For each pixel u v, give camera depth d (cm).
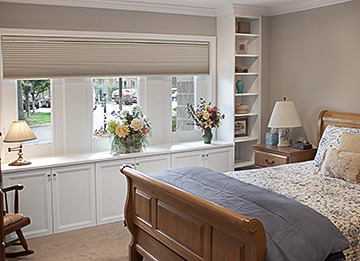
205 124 502
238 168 550
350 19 436
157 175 346
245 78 551
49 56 431
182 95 531
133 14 469
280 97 531
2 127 415
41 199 404
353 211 274
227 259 234
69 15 434
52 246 387
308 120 493
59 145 454
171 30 496
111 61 465
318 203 287
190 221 266
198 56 523
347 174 346
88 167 425
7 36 409
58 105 448
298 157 458
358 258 257
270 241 226
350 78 440
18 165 396
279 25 523
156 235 309
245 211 255
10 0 402
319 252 233
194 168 356
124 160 445
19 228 343
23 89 431
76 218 425
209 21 522
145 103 503
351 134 378
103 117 480
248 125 550
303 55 493
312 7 473
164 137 522
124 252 376
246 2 479
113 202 445
